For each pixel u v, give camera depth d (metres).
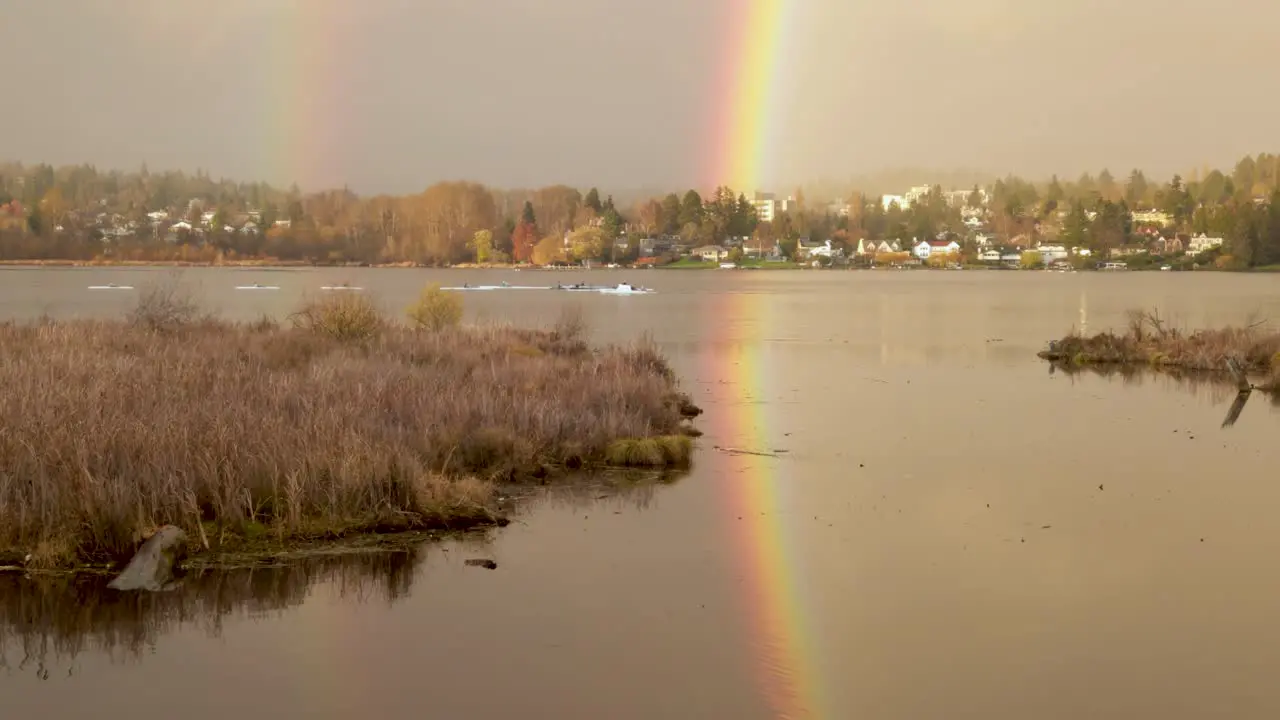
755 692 11.86
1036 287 141.62
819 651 12.86
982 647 13.06
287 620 13.77
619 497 19.75
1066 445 25.52
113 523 15.47
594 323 69.69
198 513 16.02
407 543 16.64
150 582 14.62
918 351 51.44
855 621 13.78
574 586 14.99
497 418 22.50
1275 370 38.09
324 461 17.53
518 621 13.77
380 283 137.25
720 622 13.77
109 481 15.76
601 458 22.53
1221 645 13.15
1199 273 193.88
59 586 14.55
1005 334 62.44
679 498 19.75
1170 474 22.22
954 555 16.48
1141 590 14.96
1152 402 33.19
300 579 15.12
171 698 11.70
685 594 14.72
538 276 174.88
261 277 157.50
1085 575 15.54
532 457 21.31
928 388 36.62
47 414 18.33
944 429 27.72
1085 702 11.66
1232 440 26.28
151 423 18.53
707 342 56.19
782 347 53.38
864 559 16.22
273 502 17.05
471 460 20.72
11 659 12.66
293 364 29.39
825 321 74.00
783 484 21.06
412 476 17.81
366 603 14.32
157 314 45.72
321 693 11.80
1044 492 20.53
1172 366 43.41
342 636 13.27
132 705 11.55
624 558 16.19
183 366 26.02
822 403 32.56
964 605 14.40
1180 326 65.19
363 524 16.98
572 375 28.27
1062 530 17.86
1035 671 12.38
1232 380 39.12
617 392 26.25
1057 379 39.50
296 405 21.31
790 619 13.84
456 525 17.56
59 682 12.09
